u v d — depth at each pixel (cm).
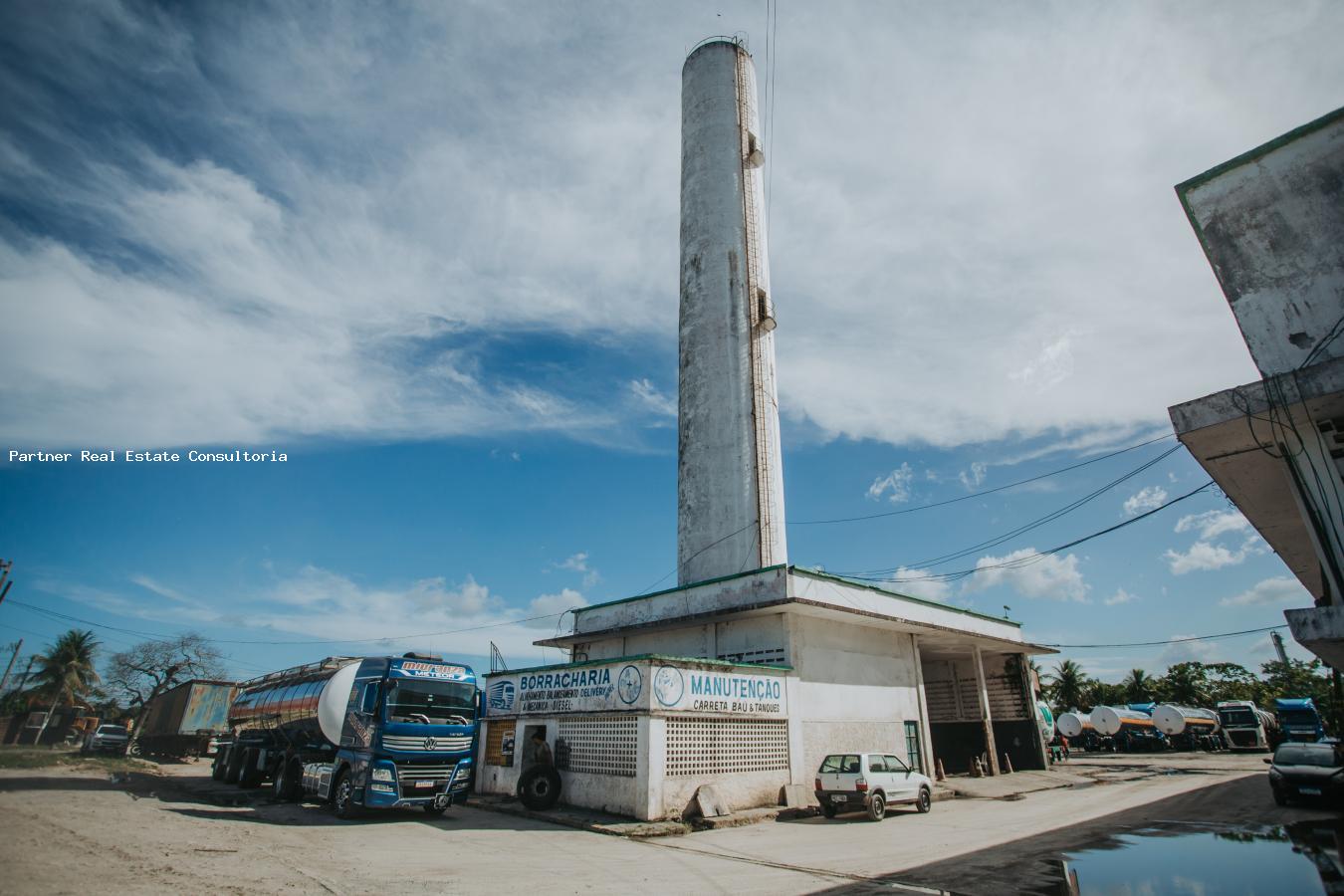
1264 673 6556
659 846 1154
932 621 2325
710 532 2331
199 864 830
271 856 923
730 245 2688
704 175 2816
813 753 1802
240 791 1834
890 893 805
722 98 2923
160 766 2831
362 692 1441
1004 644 2702
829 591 1947
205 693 3167
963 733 2802
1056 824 1391
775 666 1784
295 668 1872
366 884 788
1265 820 1363
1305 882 829
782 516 2419
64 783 1797
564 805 1541
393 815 1437
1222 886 819
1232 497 973
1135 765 3241
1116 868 937
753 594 1914
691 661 1546
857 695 2012
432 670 1461
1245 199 887
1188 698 6356
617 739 1480
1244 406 770
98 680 5400
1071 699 6769
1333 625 702
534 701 1741
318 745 1602
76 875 717
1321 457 749
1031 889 823
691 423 2500
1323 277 818
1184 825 1328
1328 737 3697
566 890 802
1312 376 740
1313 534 743
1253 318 849
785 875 911
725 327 2564
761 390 2506
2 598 1589
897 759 1659
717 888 830
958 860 1014
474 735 1485
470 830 1267
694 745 1505
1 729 4684
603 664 1565
